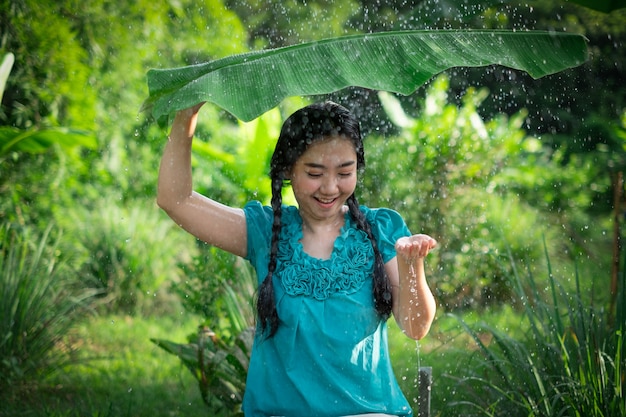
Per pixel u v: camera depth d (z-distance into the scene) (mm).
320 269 2902
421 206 10750
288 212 3057
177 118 2941
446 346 7883
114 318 10023
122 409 6484
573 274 8633
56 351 7539
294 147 2885
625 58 15211
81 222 11070
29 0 10766
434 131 11133
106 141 11852
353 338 2873
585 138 15305
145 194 12164
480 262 9844
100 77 11898
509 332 8062
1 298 7195
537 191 12000
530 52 3240
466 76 15648
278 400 2889
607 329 4902
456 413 5531
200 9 13797
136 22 12297
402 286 2852
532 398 4875
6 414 6281
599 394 4582
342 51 3033
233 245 3072
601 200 12164
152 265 10961
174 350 5699
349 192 2918
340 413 2861
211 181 9469
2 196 10250
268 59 2949
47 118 10859
